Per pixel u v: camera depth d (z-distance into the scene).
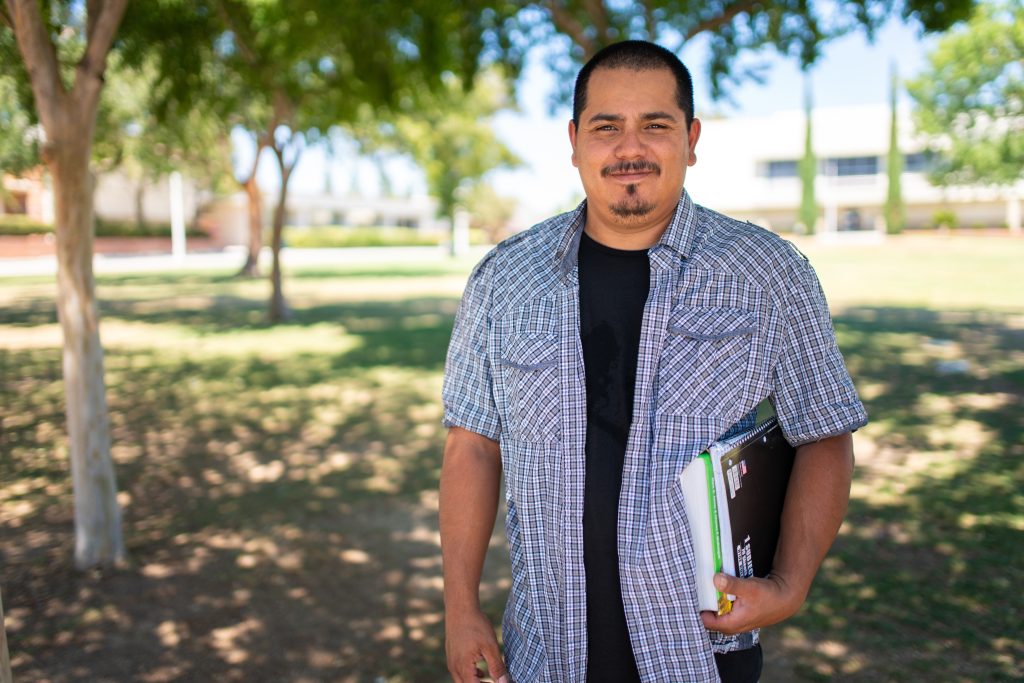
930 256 35.28
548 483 1.69
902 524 5.35
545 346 1.70
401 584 4.74
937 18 7.16
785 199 60.56
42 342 14.53
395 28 8.95
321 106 14.59
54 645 4.05
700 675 1.61
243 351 13.65
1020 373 10.24
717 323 1.64
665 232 1.70
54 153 4.59
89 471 4.92
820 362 1.67
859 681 3.58
